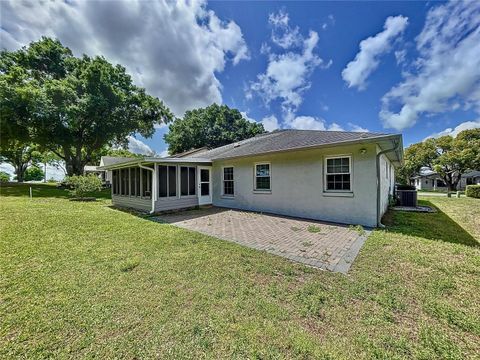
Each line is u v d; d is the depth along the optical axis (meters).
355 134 6.82
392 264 3.53
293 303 2.48
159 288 2.78
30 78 17.97
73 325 2.09
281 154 8.40
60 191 18.05
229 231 5.82
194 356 1.75
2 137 16.03
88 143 21.03
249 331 2.02
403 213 8.70
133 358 1.73
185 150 30.77
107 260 3.70
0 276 3.07
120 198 11.19
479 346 1.85
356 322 2.15
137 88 22.03
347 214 6.73
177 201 9.56
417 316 2.23
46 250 4.15
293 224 6.69
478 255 3.89
